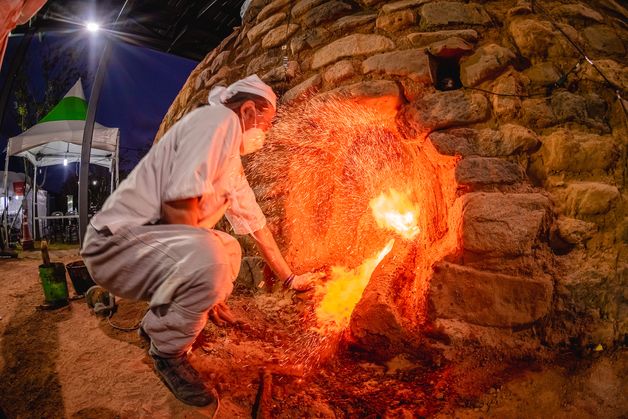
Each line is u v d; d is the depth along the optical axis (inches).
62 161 459.8
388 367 94.6
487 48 112.3
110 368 90.7
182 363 67.7
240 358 93.8
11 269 235.6
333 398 83.0
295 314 119.6
